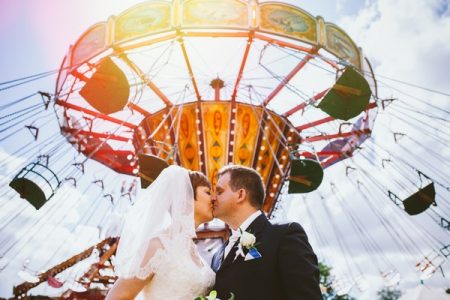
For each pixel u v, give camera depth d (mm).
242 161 10312
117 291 2320
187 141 10266
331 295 20828
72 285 12875
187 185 2791
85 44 8898
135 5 8430
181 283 2389
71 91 9086
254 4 8234
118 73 7184
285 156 10867
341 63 7105
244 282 2309
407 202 10000
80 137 11359
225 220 2799
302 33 8438
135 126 11539
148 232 2541
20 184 8266
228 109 10039
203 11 8094
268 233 2455
